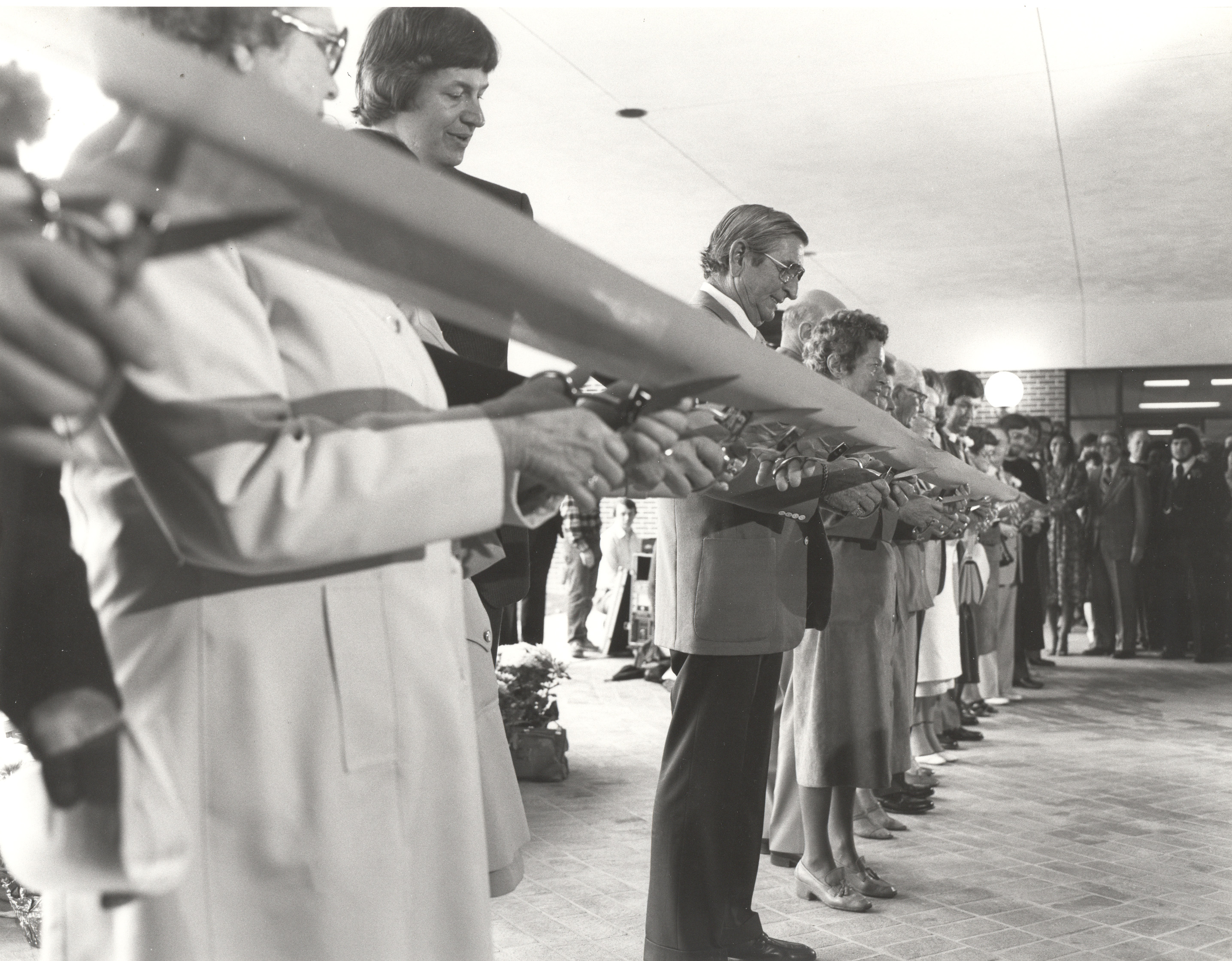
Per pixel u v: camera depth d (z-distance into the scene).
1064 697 9.68
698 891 3.09
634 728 7.62
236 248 1.21
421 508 1.17
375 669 1.25
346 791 1.21
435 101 2.20
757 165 9.85
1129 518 13.10
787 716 4.47
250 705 1.17
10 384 0.81
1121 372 17.75
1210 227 11.81
